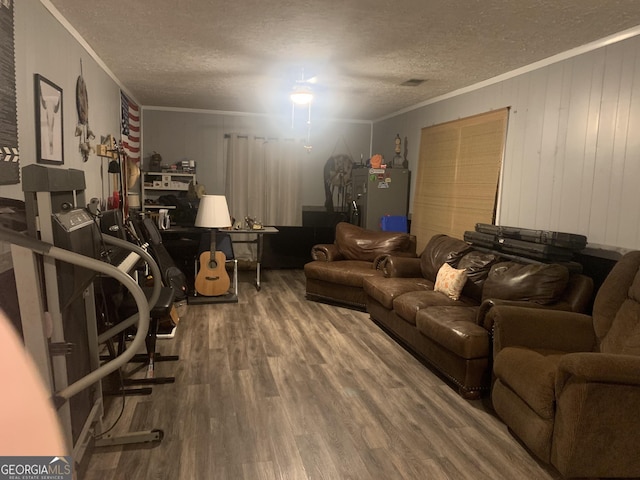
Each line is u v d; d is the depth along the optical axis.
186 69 4.16
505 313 2.57
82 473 1.96
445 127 4.99
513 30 2.91
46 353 1.58
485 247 3.87
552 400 2.05
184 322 4.12
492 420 2.53
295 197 7.03
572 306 2.86
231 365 3.17
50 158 2.64
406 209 5.95
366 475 2.01
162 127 6.55
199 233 5.76
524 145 3.78
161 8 2.69
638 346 2.17
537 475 2.05
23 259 1.51
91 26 3.04
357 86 4.66
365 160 7.29
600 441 1.92
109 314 2.84
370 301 4.32
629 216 2.84
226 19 2.84
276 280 6.12
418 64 3.76
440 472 2.04
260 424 2.40
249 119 6.84
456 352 2.78
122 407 2.47
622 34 2.87
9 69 2.04
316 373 3.08
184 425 2.37
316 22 2.85
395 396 2.78
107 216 3.12
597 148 3.07
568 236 3.02
